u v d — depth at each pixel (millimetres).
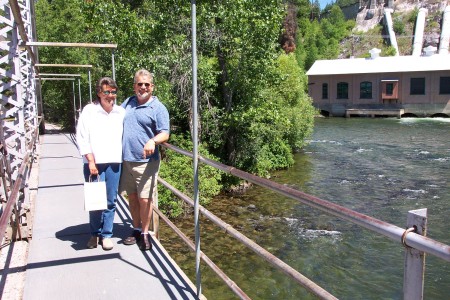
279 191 2207
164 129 4062
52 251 4344
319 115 47594
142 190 4203
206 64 14758
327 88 48156
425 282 7996
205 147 15445
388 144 25156
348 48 89125
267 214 12117
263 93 16250
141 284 3625
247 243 2607
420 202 13055
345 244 9766
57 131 21797
